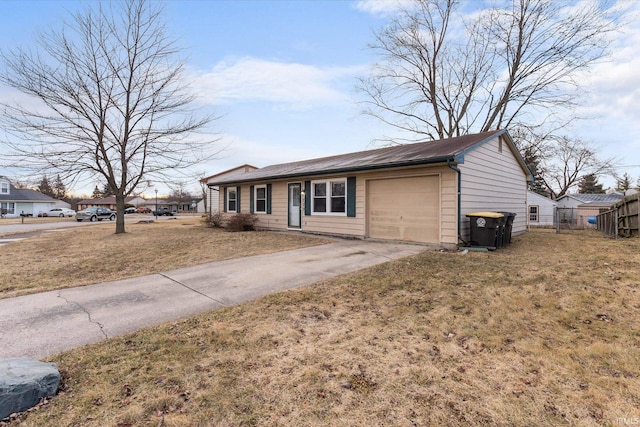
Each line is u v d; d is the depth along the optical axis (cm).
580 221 2333
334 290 486
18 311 407
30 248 941
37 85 1124
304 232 1223
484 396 233
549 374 261
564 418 210
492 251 769
